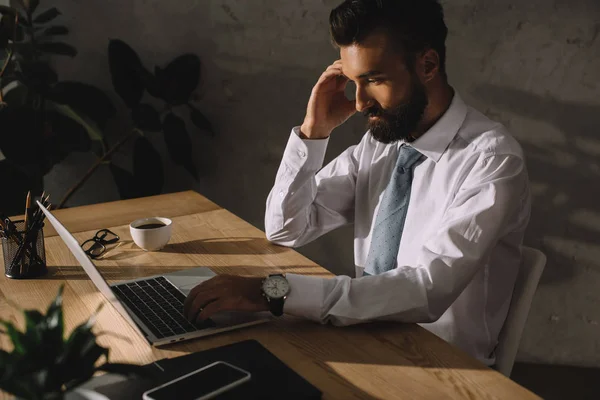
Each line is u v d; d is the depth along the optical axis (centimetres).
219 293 136
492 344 164
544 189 277
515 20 267
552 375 284
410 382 116
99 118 283
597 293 282
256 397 107
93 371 89
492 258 163
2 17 260
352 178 200
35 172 273
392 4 148
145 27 291
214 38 293
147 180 288
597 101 265
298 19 288
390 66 150
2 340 127
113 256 173
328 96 183
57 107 281
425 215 172
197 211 208
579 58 263
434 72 157
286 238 186
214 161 307
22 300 148
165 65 296
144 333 131
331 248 311
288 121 301
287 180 185
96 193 305
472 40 272
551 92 269
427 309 140
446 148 168
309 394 109
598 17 258
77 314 141
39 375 84
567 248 280
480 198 153
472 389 114
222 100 300
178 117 290
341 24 150
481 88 276
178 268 165
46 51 271
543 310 287
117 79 281
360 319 136
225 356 121
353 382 116
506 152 159
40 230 160
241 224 197
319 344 130
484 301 163
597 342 287
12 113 266
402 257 176
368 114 160
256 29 291
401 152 178
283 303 136
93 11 286
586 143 270
